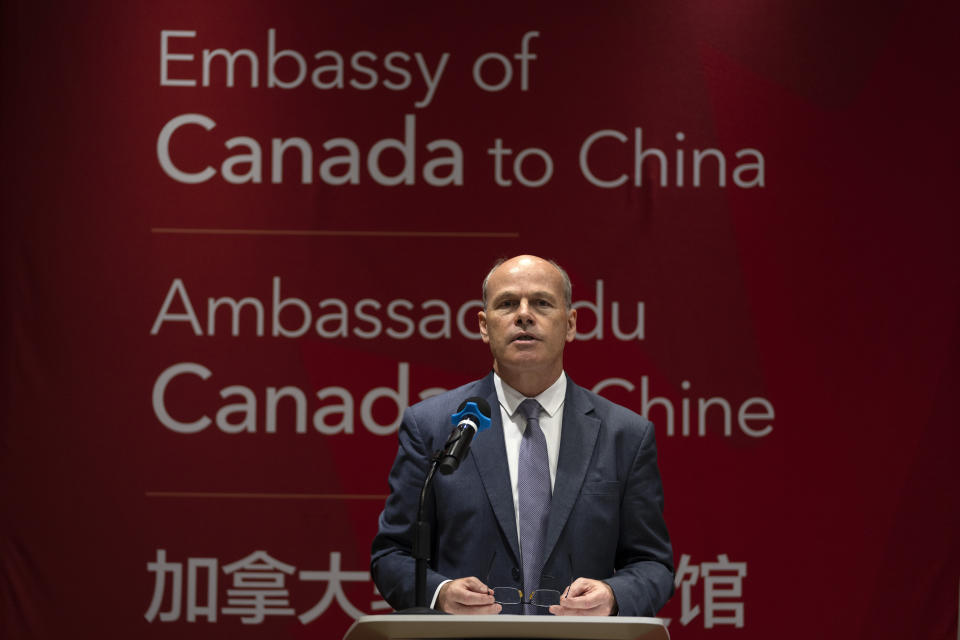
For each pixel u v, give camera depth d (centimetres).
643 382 538
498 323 345
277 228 546
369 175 550
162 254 542
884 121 545
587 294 543
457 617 235
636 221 545
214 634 526
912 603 523
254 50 554
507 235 546
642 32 553
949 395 532
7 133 543
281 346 541
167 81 551
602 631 240
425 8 556
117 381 536
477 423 298
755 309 540
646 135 549
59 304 537
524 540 336
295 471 535
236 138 549
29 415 531
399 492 352
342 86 553
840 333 537
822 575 527
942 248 539
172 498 531
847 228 541
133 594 526
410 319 543
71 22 550
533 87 552
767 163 545
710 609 526
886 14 548
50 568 525
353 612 529
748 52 550
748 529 530
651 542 347
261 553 530
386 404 540
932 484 529
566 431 351
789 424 534
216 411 537
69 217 541
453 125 551
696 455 534
